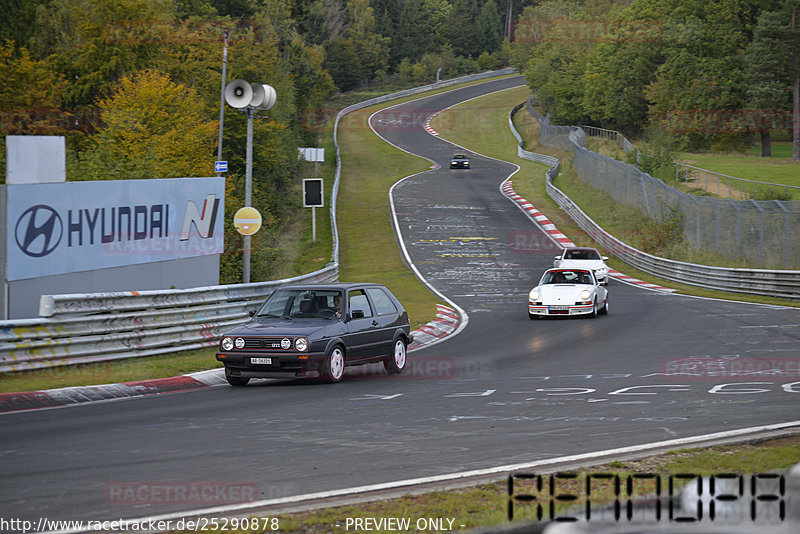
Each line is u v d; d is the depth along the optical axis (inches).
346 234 1846.7
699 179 2101.4
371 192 2434.8
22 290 602.2
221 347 509.4
